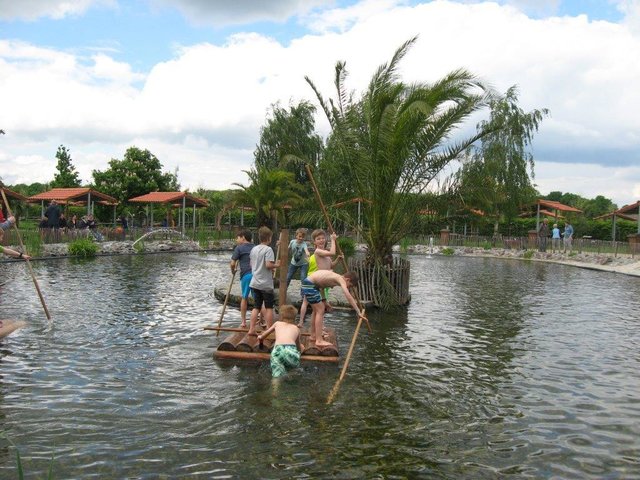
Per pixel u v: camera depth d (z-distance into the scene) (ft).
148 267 65.16
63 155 167.63
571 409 18.88
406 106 39.55
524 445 15.80
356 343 28.22
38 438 15.47
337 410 18.21
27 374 21.30
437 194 42.55
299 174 122.52
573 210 123.03
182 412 17.67
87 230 86.22
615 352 27.37
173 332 29.48
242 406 18.34
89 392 19.39
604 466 14.57
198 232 111.04
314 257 30.07
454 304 42.75
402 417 17.75
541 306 42.47
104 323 31.22
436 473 13.98
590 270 78.18
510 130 111.65
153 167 152.25
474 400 19.62
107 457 14.39
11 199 104.42
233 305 38.60
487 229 135.95
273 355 21.93
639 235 92.27
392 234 42.04
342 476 13.66
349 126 41.81
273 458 14.53
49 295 40.37
